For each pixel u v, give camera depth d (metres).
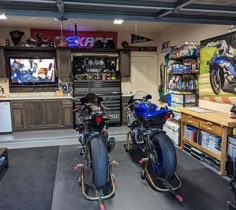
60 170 3.28
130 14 2.80
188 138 3.98
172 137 4.47
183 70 4.40
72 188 2.75
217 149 3.24
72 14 2.66
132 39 6.45
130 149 4.16
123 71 6.16
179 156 3.81
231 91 3.47
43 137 4.89
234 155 2.95
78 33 6.05
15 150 4.21
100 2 2.29
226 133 3.04
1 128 5.29
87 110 2.77
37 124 5.54
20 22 5.13
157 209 2.30
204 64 4.08
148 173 2.93
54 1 2.21
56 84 6.05
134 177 3.04
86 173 3.16
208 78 3.99
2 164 3.18
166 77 5.97
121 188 2.74
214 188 2.73
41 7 2.54
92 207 2.35
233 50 3.39
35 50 5.71
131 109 3.62
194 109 3.97
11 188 2.75
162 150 2.56
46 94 6.09
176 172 3.17
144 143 3.12
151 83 6.77
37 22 5.12
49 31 5.88
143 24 5.38
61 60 5.75
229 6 2.64
